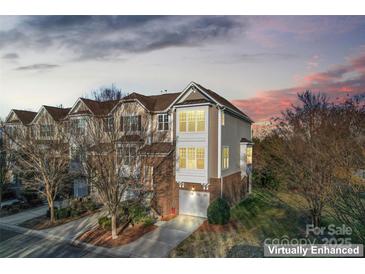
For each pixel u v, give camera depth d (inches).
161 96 815.1
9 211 723.4
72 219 648.4
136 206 609.3
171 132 679.7
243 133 931.3
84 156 545.6
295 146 592.1
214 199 650.8
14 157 761.6
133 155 532.7
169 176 666.2
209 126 630.5
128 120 557.9
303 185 505.4
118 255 434.3
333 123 559.2
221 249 448.8
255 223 595.8
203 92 661.9
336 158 349.7
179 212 684.1
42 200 812.6
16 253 452.1
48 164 639.1
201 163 628.7
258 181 1058.7
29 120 1020.5
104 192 497.0
